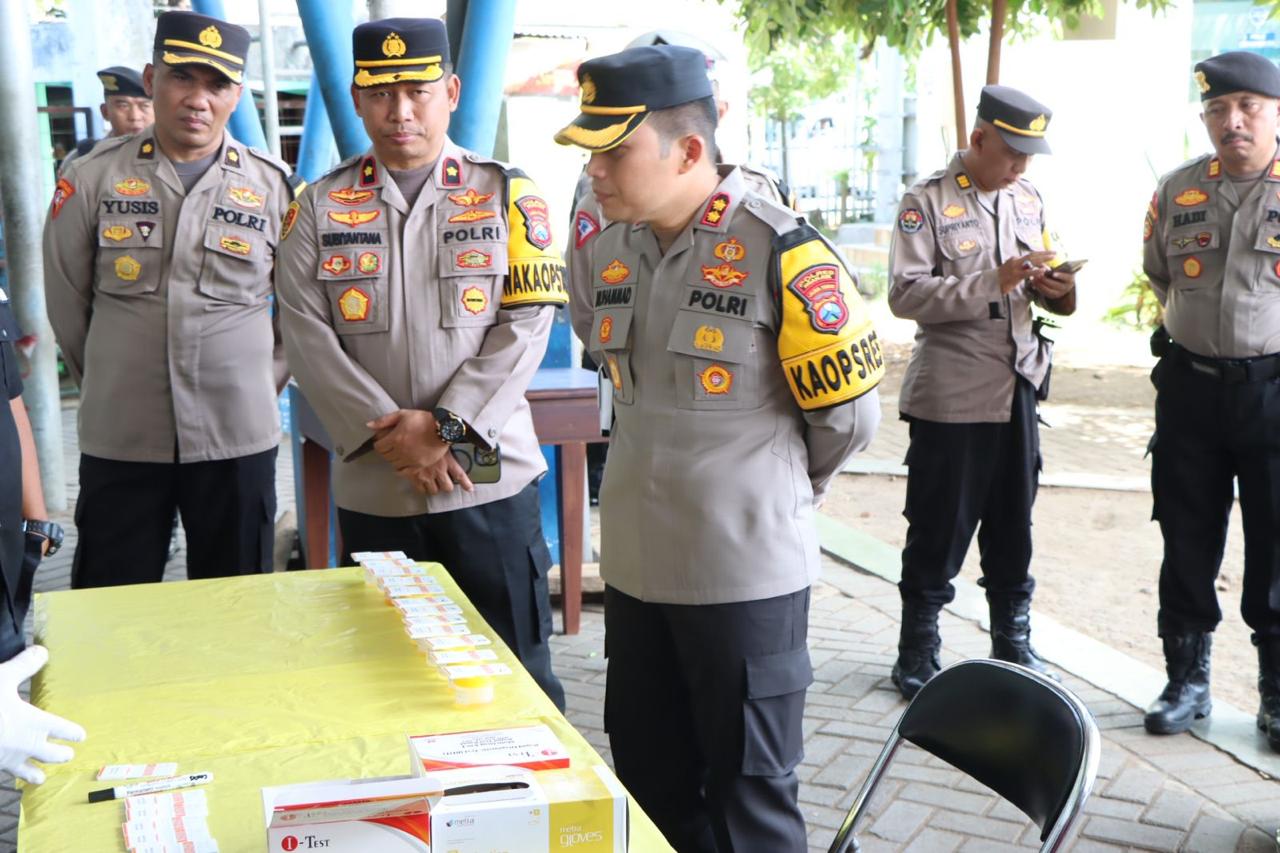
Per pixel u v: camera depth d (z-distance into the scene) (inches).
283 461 325.4
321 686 87.0
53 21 415.2
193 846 65.1
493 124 172.4
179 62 143.3
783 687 97.4
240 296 149.6
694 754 106.0
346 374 127.0
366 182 130.1
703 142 93.8
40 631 98.6
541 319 131.5
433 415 125.7
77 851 65.1
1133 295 489.4
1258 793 139.9
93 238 147.9
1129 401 369.1
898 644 179.2
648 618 100.9
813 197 804.0
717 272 96.0
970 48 526.3
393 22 126.7
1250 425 148.4
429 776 65.5
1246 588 153.8
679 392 97.1
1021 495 166.2
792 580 97.4
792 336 94.3
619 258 102.0
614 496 101.7
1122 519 260.4
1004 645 171.2
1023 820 134.8
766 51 319.3
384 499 129.2
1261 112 145.0
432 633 91.8
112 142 152.0
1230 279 148.2
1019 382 162.1
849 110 807.1
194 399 148.3
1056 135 521.7
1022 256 155.3
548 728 77.7
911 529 165.9
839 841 90.7
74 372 154.3
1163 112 511.8
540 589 135.9
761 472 96.7
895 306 162.9
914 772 145.9
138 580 152.0
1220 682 177.0
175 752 76.7
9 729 68.2
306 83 449.4
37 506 116.3
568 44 274.4
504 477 132.0
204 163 150.3
